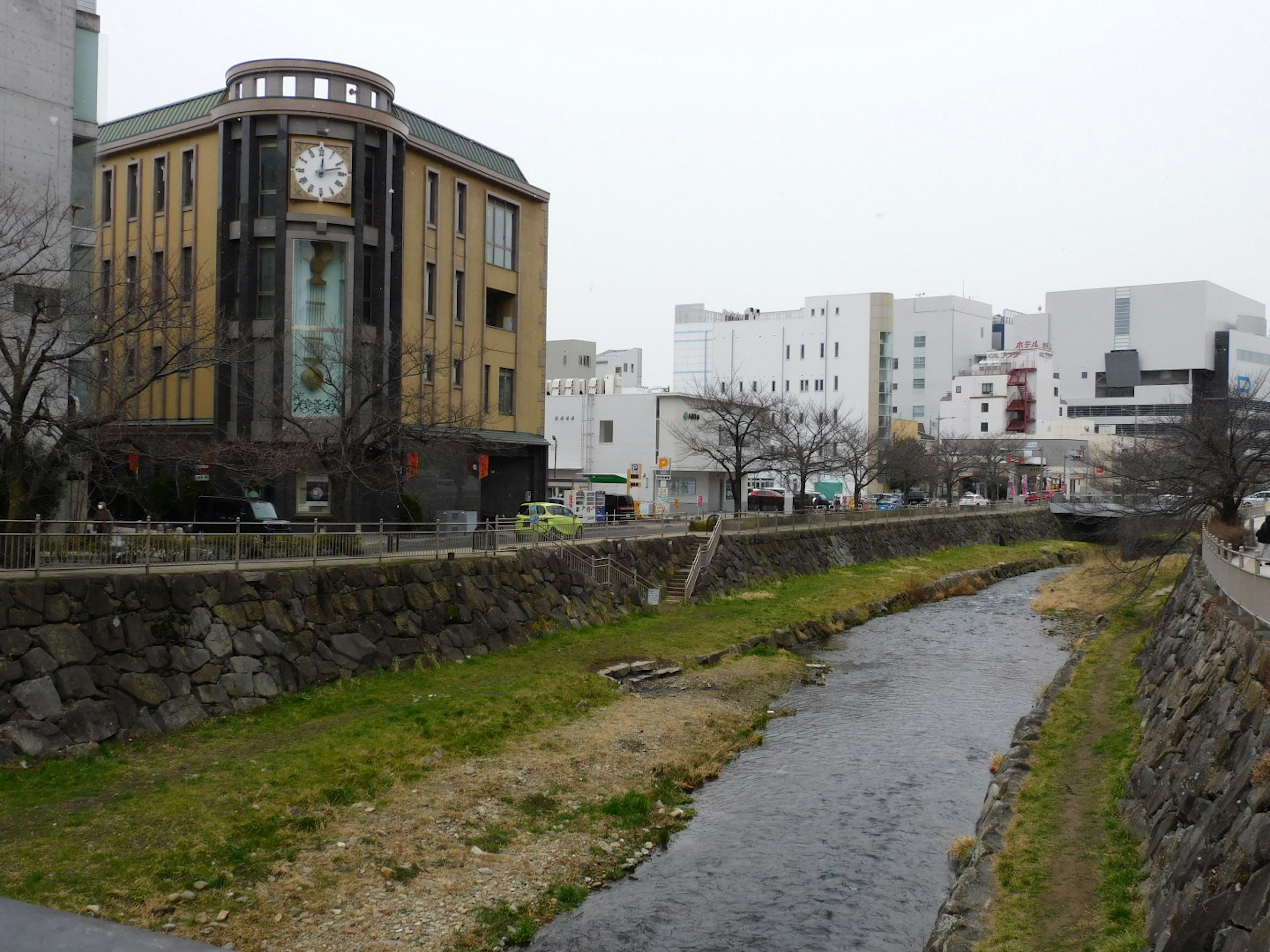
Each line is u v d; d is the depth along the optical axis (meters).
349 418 30.42
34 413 22.80
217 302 37.50
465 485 46.25
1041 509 87.88
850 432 78.50
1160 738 17.28
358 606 24.59
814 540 55.47
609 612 36.00
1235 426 39.34
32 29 28.06
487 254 48.50
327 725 20.11
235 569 21.75
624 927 13.91
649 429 71.50
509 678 25.25
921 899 14.95
